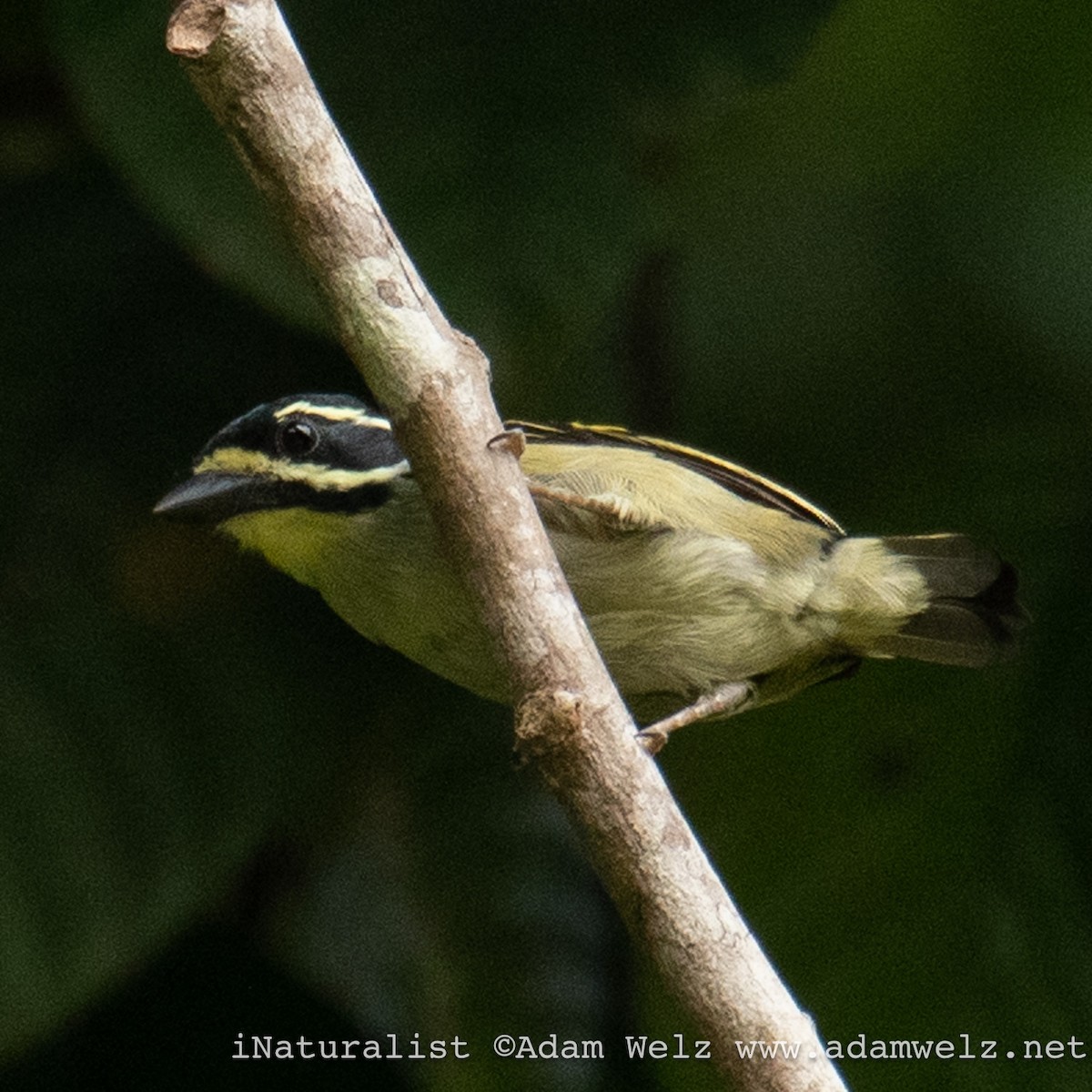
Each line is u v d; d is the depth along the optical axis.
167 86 9.04
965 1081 10.15
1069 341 10.91
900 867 10.38
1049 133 10.46
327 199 7.02
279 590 10.19
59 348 10.29
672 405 10.85
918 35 9.91
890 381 10.91
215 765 9.81
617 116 9.41
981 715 10.50
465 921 10.21
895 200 11.06
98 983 9.41
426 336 7.00
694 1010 6.47
